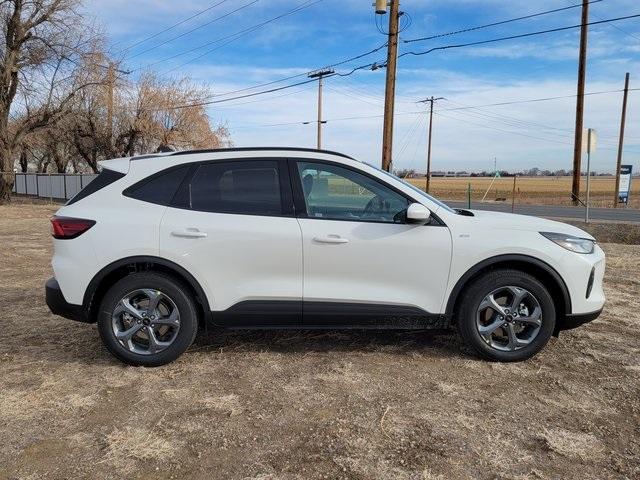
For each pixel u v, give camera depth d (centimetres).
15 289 714
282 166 448
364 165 451
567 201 3984
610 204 3506
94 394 392
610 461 309
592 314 447
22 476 292
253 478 292
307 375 427
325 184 446
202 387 405
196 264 430
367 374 429
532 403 380
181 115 3525
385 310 437
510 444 326
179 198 442
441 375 427
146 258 429
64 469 299
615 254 1030
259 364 449
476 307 441
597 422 354
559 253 436
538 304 439
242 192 445
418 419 356
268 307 435
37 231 1444
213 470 299
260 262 434
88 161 3741
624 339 515
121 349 437
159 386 407
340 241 431
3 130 2655
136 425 348
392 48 1880
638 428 347
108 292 434
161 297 436
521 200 4144
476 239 436
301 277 436
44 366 445
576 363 453
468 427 346
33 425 347
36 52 2578
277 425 348
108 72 3031
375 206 446
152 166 451
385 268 435
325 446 323
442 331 532
